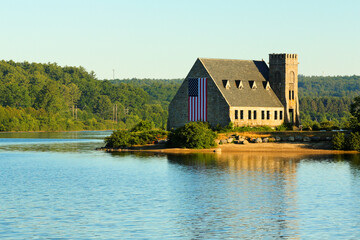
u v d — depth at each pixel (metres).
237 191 153.12
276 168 198.12
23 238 104.75
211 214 124.62
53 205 133.38
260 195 147.25
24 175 186.50
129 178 177.12
